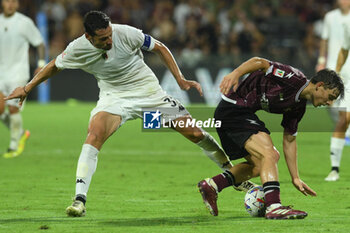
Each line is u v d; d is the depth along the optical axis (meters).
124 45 21.77
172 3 88.62
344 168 34.91
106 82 22.67
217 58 79.62
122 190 27.55
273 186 20.72
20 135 39.81
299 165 36.09
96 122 22.11
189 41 82.75
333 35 43.47
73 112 69.94
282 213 20.69
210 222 20.55
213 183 21.64
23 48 40.06
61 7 85.50
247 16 89.38
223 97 21.91
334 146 30.62
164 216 21.77
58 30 84.12
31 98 82.94
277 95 20.97
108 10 85.81
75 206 21.27
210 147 23.53
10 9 39.66
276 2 91.31
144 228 19.53
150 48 22.39
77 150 42.09
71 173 32.34
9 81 39.62
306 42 85.25
